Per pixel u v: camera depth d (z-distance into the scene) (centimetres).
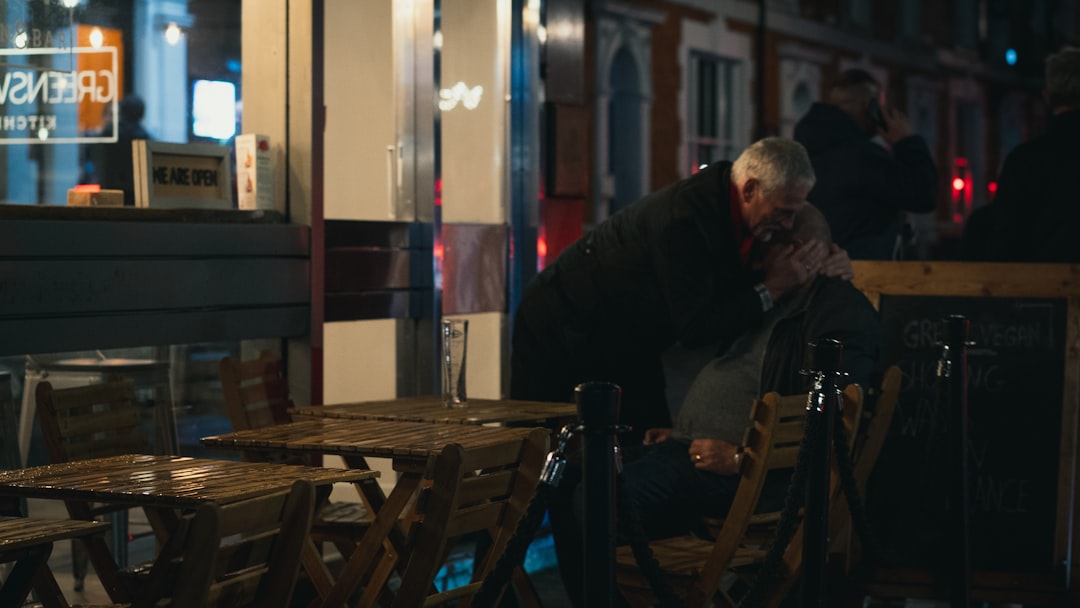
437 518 408
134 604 323
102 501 377
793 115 1762
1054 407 610
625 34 1392
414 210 745
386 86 754
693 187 602
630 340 631
